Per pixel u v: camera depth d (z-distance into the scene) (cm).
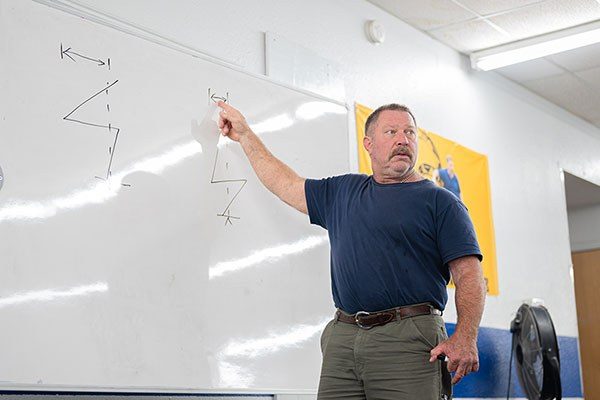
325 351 266
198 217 295
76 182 259
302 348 328
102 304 260
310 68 390
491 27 486
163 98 290
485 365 482
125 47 281
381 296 257
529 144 579
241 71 323
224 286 300
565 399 571
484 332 486
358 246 263
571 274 605
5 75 246
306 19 396
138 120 280
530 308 484
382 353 253
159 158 285
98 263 261
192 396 301
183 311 284
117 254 267
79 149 262
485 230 507
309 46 396
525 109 583
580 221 774
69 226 255
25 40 253
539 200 579
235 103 318
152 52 289
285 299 324
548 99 612
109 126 271
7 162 243
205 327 290
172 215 286
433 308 261
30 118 250
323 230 348
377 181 275
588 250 769
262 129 328
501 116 551
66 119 260
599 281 761
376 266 258
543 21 480
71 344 250
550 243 584
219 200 304
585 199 738
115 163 271
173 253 284
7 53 247
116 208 269
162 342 275
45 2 260
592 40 492
